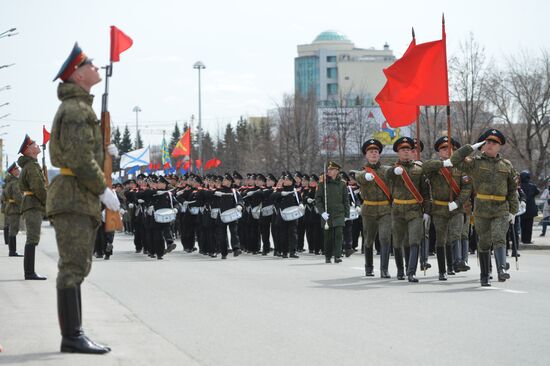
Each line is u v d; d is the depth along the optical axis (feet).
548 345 30.53
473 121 164.45
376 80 536.42
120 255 84.28
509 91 175.94
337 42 616.39
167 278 55.26
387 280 53.52
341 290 47.44
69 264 27.96
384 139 230.07
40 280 52.65
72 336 28.04
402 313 38.22
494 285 49.62
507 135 194.49
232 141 336.90
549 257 73.61
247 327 34.71
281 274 58.13
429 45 55.06
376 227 56.24
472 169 49.34
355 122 247.50
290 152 251.60
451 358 28.37
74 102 27.37
